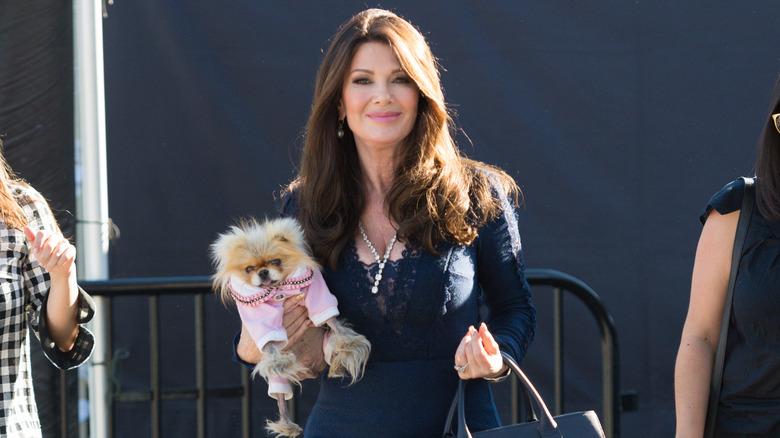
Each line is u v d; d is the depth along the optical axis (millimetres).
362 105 3660
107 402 6094
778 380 3256
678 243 7922
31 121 5742
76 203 5934
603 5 7887
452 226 3604
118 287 5875
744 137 7805
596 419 3482
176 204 8062
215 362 8211
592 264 8047
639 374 8039
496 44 7965
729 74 7812
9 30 5699
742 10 7777
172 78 7984
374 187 3840
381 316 3602
